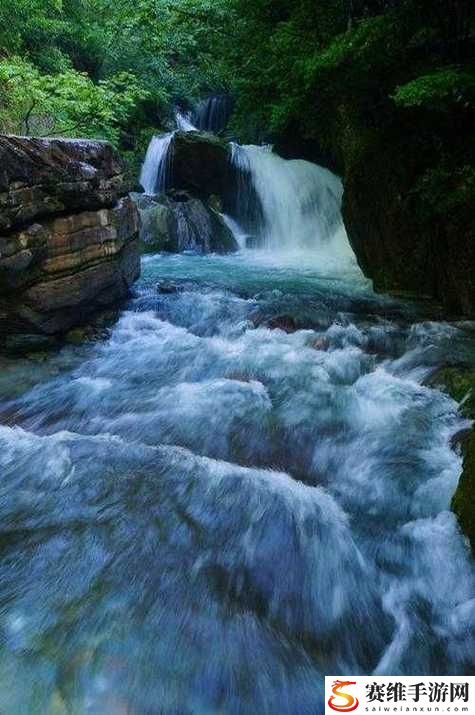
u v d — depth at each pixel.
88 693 2.29
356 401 4.80
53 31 12.82
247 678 2.41
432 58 6.12
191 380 5.29
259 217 13.02
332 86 6.83
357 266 10.23
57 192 5.32
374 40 5.80
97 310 6.42
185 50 15.73
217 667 2.45
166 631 2.59
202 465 3.90
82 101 10.35
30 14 11.88
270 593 2.88
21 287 5.18
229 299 7.50
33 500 3.49
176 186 12.99
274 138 15.19
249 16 8.60
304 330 6.40
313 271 9.83
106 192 6.17
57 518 3.33
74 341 5.96
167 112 17.52
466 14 5.82
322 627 2.71
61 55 13.08
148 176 13.44
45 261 5.38
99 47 14.95
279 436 4.33
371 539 3.25
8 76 9.02
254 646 2.56
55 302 5.57
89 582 2.86
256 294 7.89
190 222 11.73
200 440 4.29
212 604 2.77
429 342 5.86
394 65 6.25
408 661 2.55
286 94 7.69
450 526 3.19
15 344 5.48
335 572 3.02
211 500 3.53
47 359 5.59
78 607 2.70
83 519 3.32
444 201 6.04
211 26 10.66
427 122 6.68
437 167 6.29
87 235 5.87
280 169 13.32
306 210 13.05
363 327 6.42
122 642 2.52
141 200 11.38
